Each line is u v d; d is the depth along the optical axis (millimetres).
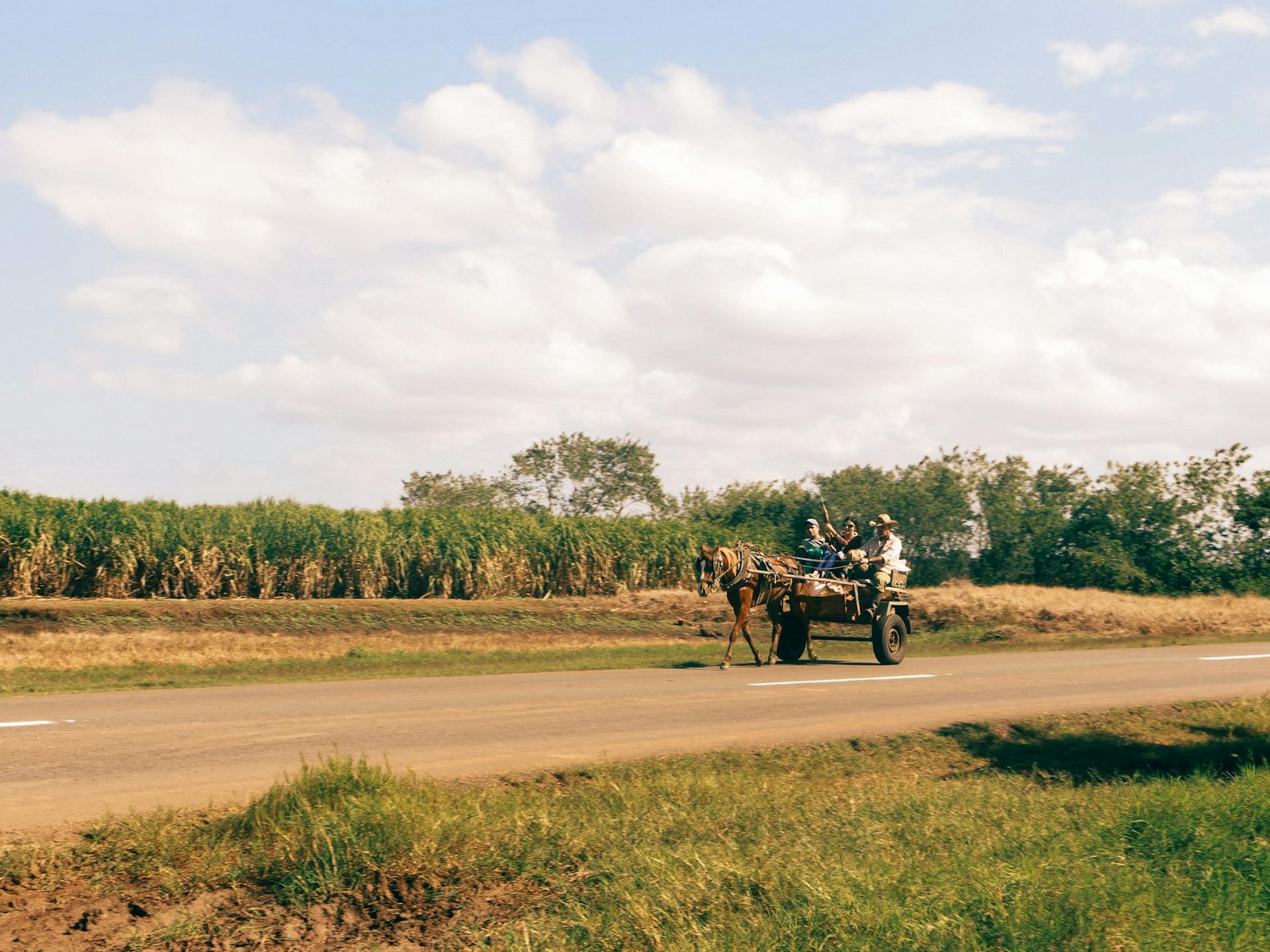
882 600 16688
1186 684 14383
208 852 5656
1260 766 9703
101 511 21984
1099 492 38656
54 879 5277
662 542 29156
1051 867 5461
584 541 27688
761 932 4637
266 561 23438
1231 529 36469
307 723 9906
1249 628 23969
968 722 11055
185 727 9469
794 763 9086
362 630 20391
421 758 8492
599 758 8734
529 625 22281
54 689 12531
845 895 4945
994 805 7363
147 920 4871
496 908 5148
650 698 12203
